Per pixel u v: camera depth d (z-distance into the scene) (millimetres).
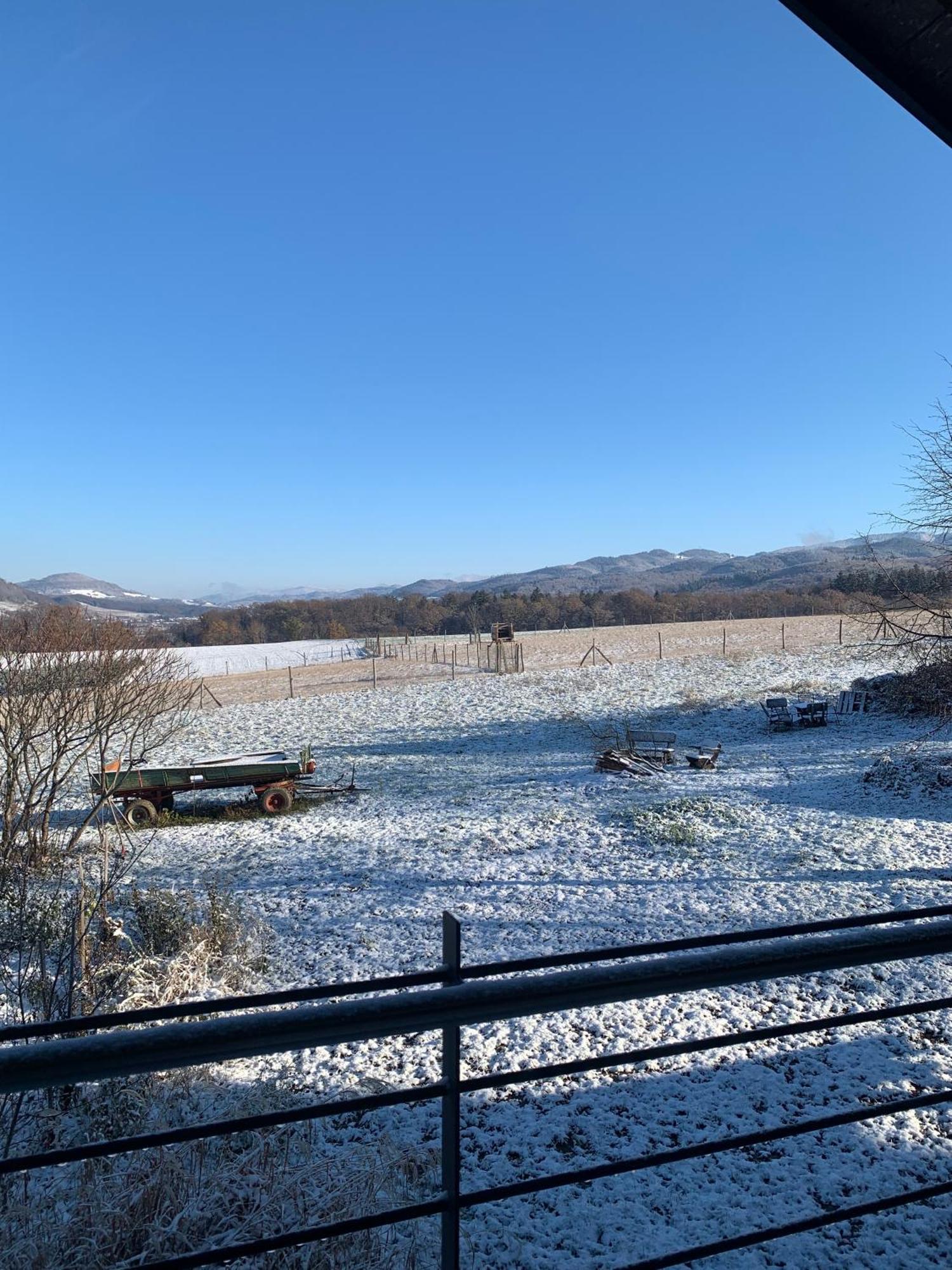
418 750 25375
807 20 1761
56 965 7035
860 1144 5469
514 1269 4391
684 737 24969
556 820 15945
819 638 46594
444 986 1533
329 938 10414
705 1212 4863
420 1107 6176
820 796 16875
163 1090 5516
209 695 39469
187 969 8148
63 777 14578
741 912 10453
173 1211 4070
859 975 8250
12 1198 4258
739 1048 6934
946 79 1796
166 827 17750
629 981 1546
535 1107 6148
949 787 16281
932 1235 4543
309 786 20047
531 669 41625
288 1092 6051
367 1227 1726
